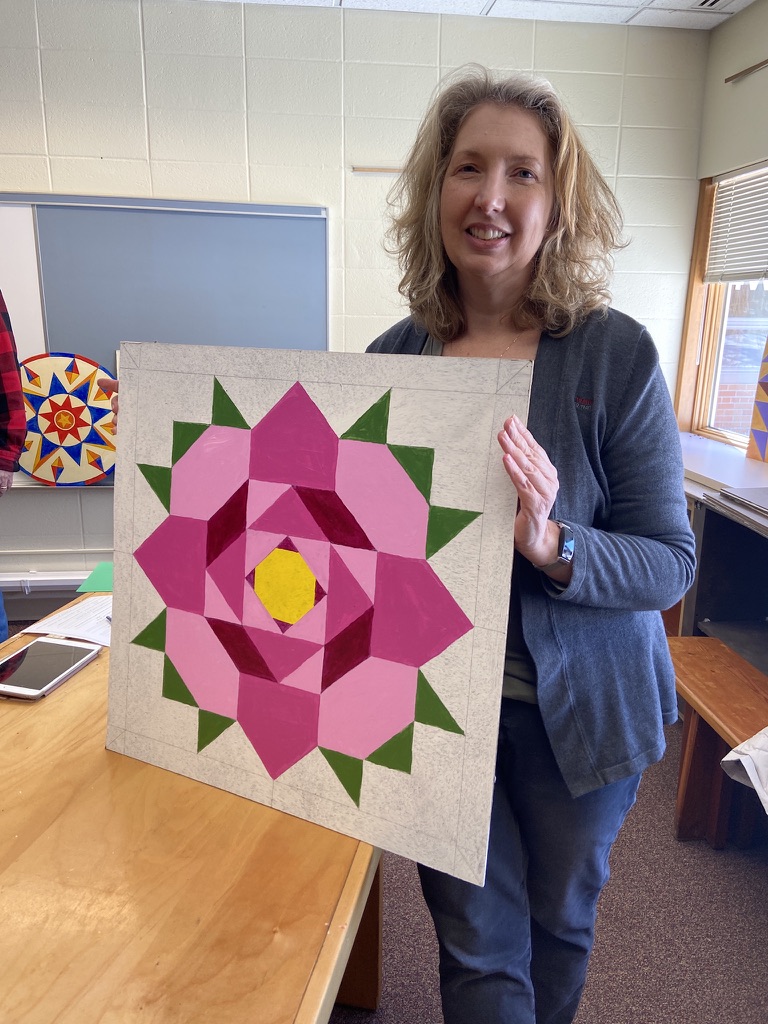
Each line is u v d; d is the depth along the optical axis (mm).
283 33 2941
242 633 839
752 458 2867
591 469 899
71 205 2992
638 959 1559
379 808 774
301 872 733
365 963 1393
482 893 946
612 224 979
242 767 844
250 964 627
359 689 780
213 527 849
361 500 771
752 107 2807
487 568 715
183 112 2988
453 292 1034
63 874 723
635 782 1005
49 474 3145
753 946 1599
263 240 3107
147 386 883
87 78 2928
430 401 734
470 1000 969
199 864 742
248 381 822
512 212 878
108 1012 582
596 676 914
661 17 2955
